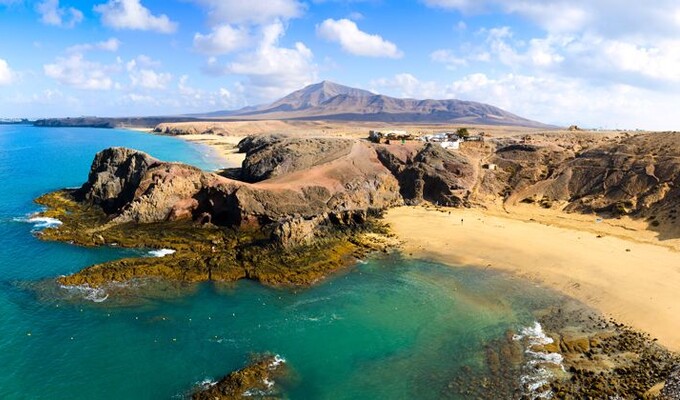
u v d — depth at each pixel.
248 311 51.09
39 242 67.88
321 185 87.44
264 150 117.31
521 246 71.88
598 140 124.19
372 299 55.06
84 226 74.75
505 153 113.81
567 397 37.97
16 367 40.12
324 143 113.31
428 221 84.62
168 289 54.84
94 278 55.44
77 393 37.47
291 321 49.47
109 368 40.56
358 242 72.31
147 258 61.19
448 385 40.09
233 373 40.00
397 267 64.50
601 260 65.94
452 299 55.34
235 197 77.12
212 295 54.25
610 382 39.41
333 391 39.09
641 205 82.25
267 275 58.88
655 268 63.00
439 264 65.62
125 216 76.69
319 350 44.53
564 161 105.25
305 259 63.59
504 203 96.12
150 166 84.25
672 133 100.88
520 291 57.41
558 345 45.69
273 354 43.44
